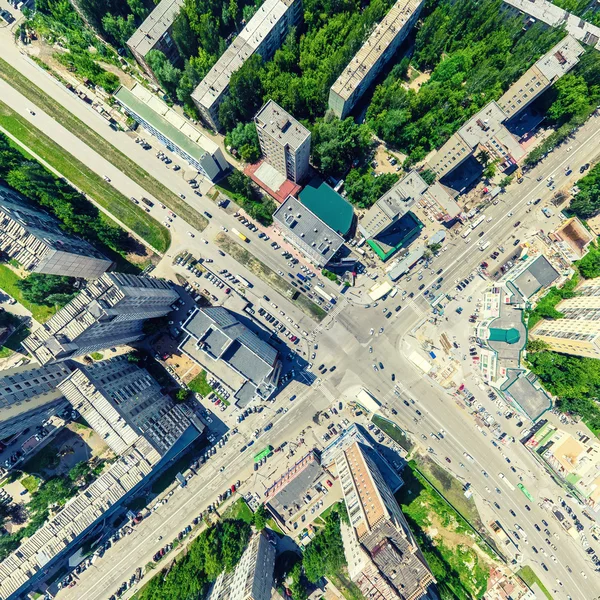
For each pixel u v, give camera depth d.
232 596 105.56
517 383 119.81
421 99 123.38
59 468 126.38
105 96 133.62
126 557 123.81
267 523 125.31
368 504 99.69
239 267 132.62
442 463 127.81
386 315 131.38
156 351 131.25
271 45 128.88
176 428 115.81
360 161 133.25
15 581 103.38
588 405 119.38
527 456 126.94
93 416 103.88
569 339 116.31
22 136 132.38
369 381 129.88
